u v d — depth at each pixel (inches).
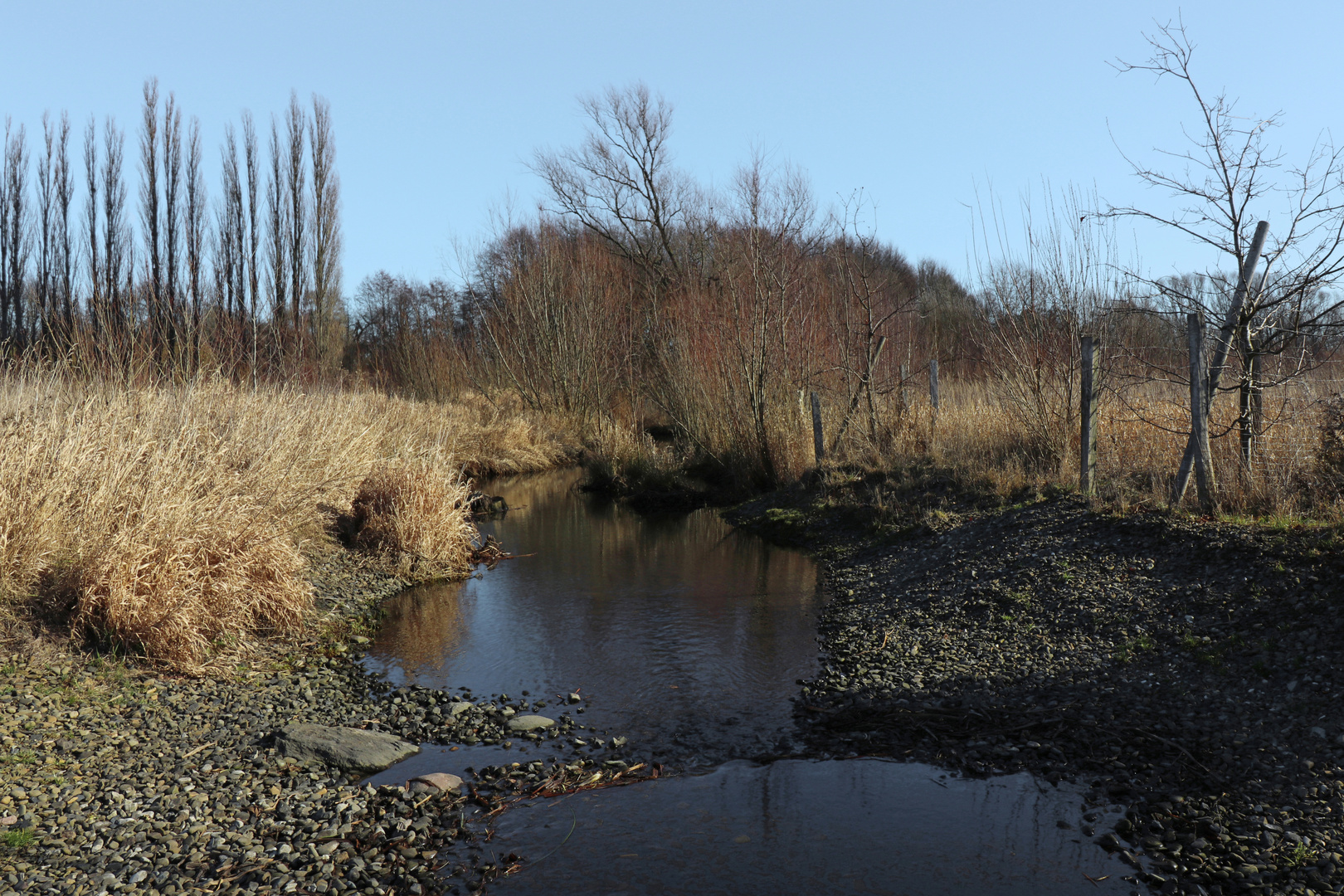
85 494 269.0
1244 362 295.6
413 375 1127.0
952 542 358.6
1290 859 141.1
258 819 168.7
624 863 155.6
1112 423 381.7
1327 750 166.4
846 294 674.2
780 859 155.8
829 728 214.7
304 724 211.9
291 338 754.2
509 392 1064.8
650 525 539.5
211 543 280.7
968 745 196.7
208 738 206.4
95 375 400.8
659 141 1190.3
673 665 268.5
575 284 1028.5
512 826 169.8
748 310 645.3
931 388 540.7
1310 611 211.6
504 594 362.6
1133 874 145.6
